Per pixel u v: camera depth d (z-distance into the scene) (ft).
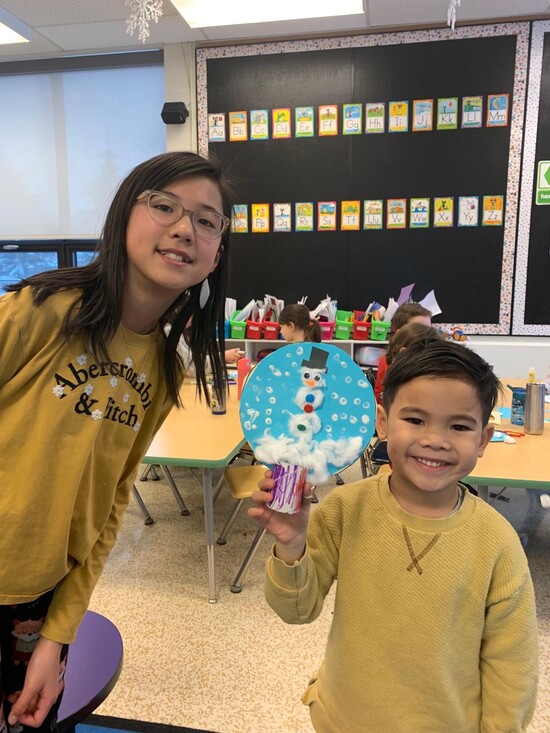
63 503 2.64
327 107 14.26
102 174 15.90
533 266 13.98
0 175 16.31
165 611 6.82
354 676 2.73
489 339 14.46
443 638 2.59
